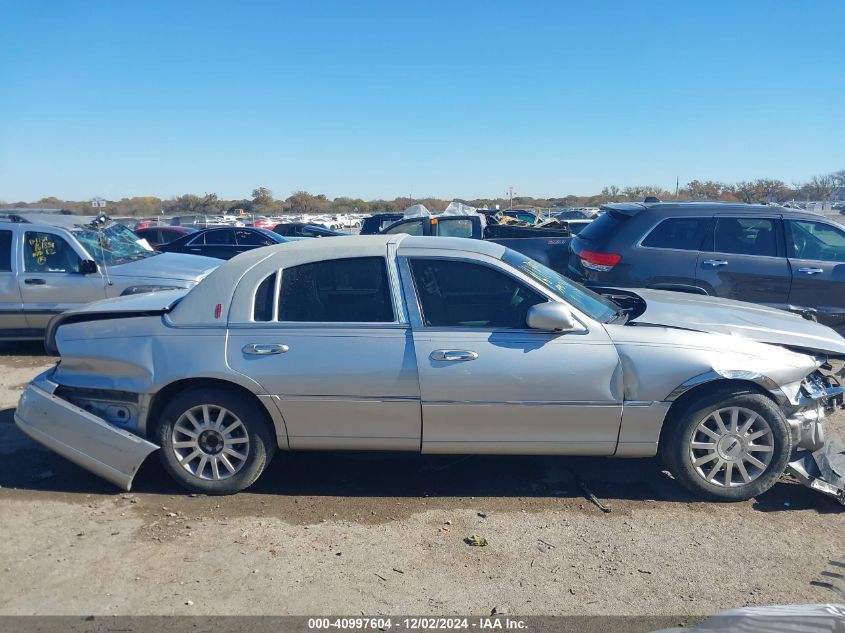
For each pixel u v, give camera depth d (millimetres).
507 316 4387
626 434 4289
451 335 4277
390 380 4234
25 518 4137
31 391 4590
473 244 4676
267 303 4414
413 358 4234
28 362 8117
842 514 4207
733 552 3768
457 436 4320
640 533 3977
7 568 3596
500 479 4723
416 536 3941
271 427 4434
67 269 8438
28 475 4758
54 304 8336
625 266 7957
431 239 4746
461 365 4211
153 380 4328
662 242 7914
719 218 7871
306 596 3359
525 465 4957
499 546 3830
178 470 4418
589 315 4402
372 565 3633
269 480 4715
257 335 4340
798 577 3520
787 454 4270
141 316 4609
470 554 3750
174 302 4840
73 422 4434
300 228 21797
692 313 4836
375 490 4559
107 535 3938
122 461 4391
